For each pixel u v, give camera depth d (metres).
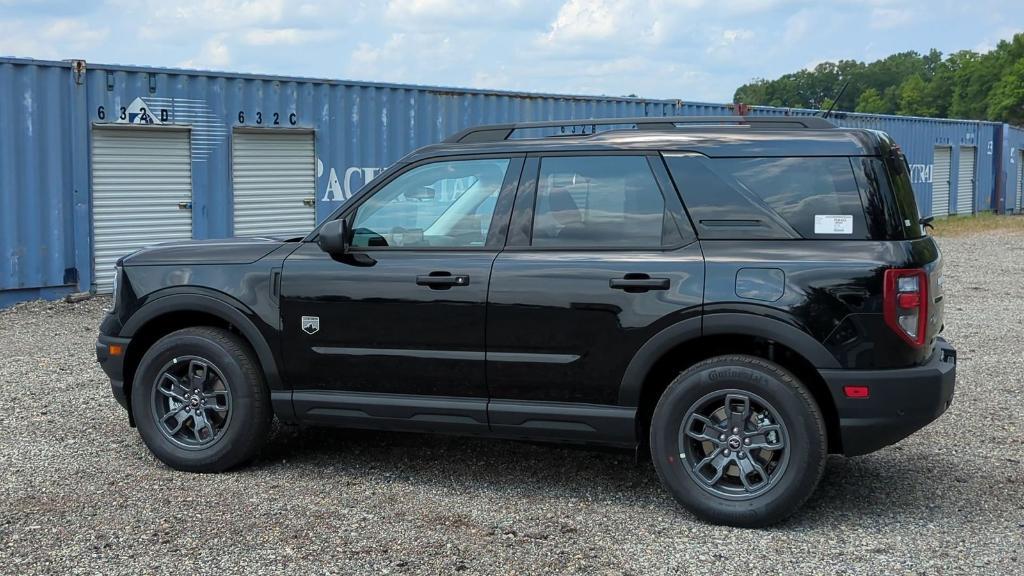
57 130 11.42
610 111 17.31
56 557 3.89
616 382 4.43
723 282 4.26
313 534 4.18
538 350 4.53
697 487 4.34
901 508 4.54
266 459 5.38
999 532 4.22
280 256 5.00
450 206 4.84
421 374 4.72
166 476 5.01
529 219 4.68
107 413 6.34
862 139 4.32
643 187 4.54
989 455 5.39
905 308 4.11
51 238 11.50
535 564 3.87
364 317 4.79
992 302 11.77
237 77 12.99
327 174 14.00
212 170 12.98
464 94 15.19
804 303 4.14
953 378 4.34
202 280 5.05
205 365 5.05
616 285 4.38
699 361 4.49
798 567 3.84
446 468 5.23
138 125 12.19
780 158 4.39
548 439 4.60
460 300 4.62
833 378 4.12
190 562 3.85
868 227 4.20
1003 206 33.62
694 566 3.85
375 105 14.29
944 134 29.42
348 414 4.88
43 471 5.06
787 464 4.20
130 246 12.39
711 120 4.65
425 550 4.01
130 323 5.14
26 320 10.39
